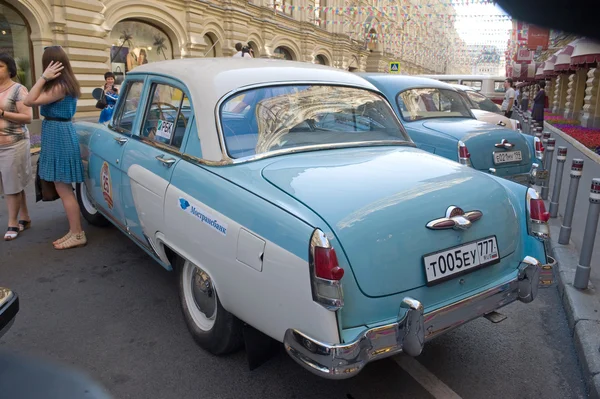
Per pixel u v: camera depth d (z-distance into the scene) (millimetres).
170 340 3146
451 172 2768
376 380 2789
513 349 3188
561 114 26297
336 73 3598
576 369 2977
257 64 3346
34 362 2094
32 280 3994
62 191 4566
